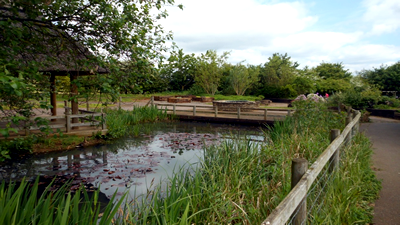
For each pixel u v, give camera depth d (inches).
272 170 183.0
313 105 363.3
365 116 548.4
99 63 183.2
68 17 191.5
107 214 89.2
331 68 1685.5
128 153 335.9
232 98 1232.8
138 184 223.9
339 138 163.8
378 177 198.4
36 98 189.8
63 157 315.3
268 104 1067.9
